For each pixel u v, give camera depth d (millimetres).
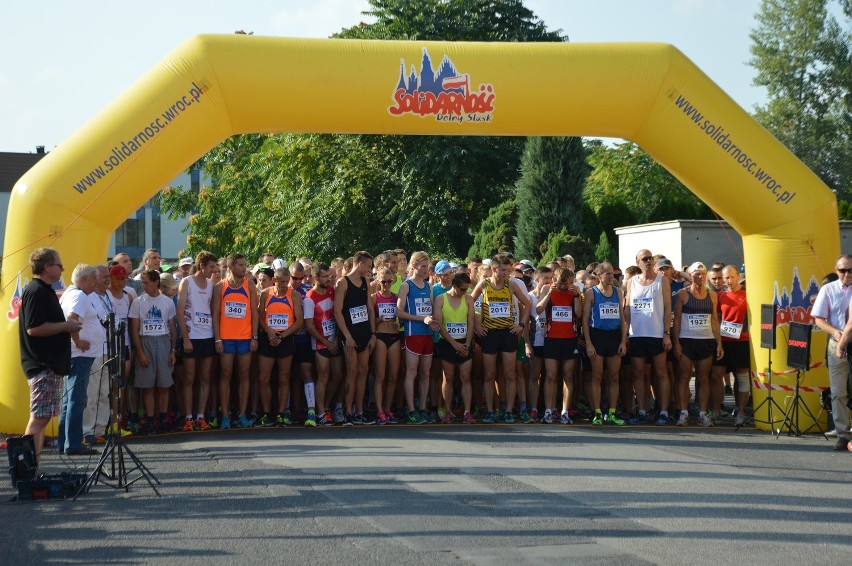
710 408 11797
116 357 7367
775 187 10547
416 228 30625
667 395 11242
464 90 10188
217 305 10656
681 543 5605
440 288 11211
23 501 6832
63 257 9703
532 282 12578
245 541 5656
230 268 10633
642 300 11133
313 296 10945
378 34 32844
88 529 5992
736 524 6086
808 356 10023
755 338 10867
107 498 6887
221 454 8766
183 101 9883
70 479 7059
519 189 27875
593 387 11086
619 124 10578
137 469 7980
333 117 10227
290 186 33688
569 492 6996
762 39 44938
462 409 11969
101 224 9945
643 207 46188
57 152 9930
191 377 10586
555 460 8359
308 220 32125
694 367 11312
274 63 9992
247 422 10875
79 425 8766
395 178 32094
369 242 32438
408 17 32844
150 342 10234
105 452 7355
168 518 6250
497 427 10695
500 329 11102
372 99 10125
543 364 11805
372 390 11953
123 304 10078
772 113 44344
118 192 9891
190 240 38906
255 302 10859
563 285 10953
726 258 21016
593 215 29188
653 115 10500
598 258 24594
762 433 10547
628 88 10336
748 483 7453
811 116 43906
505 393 11312
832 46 43344
